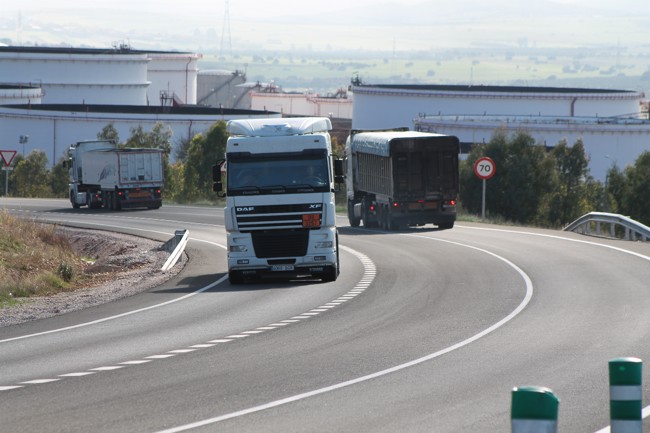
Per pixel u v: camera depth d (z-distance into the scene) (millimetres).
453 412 29922
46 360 41531
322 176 67938
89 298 66125
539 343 42281
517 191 160500
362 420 29109
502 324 47906
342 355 40500
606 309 51969
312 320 51344
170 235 121125
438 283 65875
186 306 59500
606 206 168500
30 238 98250
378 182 117750
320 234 68062
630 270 69375
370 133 123812
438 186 113062
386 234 109938
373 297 60094
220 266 84875
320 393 33062
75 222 143625
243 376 36469
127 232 126125
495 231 110125
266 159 67938
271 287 68000
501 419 28859
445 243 95875
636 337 43062
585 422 28266
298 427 28312
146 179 169750
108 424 29031
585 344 41688
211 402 31922
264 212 67750
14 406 32031
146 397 32969
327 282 69375
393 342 43500
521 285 63219
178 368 38562
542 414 17406
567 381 34188
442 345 42406
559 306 53625
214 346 43969
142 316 55594
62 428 28609
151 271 82188
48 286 73062
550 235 102438
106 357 41875
